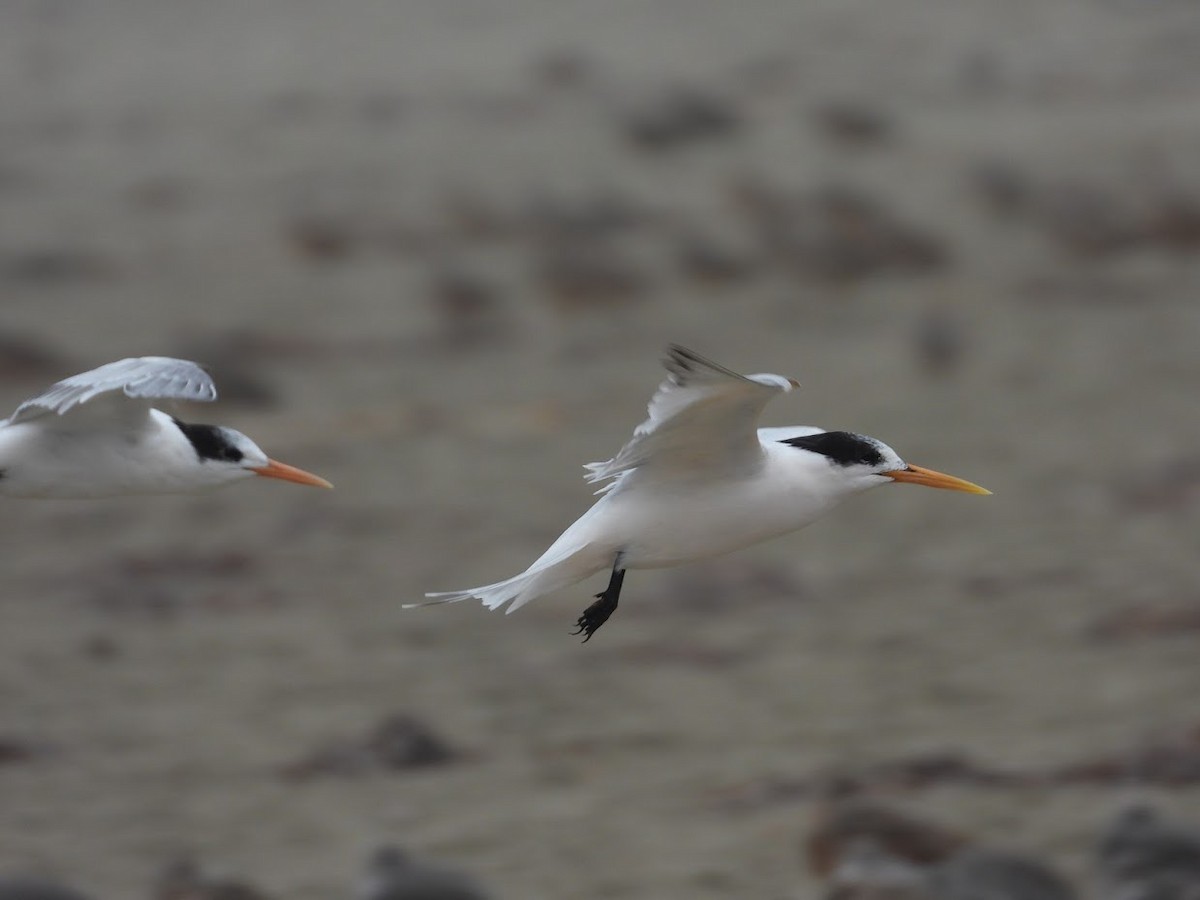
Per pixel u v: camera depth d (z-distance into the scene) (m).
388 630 14.04
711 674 12.86
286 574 15.50
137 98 45.66
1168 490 16.91
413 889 8.59
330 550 16.12
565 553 7.52
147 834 10.40
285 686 12.89
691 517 7.60
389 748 11.51
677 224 31.48
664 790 10.77
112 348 24.16
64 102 45.38
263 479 18.47
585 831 10.19
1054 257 28.25
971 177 33.12
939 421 19.72
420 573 15.40
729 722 11.90
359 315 26.12
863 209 29.84
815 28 52.03
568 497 17.47
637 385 21.89
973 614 13.91
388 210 33.31
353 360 23.52
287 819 10.57
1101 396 20.50
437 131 40.84
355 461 18.94
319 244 30.36
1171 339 22.98
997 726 11.60
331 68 49.28
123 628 14.25
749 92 44.25
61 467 8.48
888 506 16.98
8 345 23.08
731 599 14.55
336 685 12.89
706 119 39.12
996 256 28.52
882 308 25.72
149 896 9.49
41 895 8.60
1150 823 9.11
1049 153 35.53
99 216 33.25
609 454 18.84
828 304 26.16
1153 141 35.94
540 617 14.28
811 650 13.28
